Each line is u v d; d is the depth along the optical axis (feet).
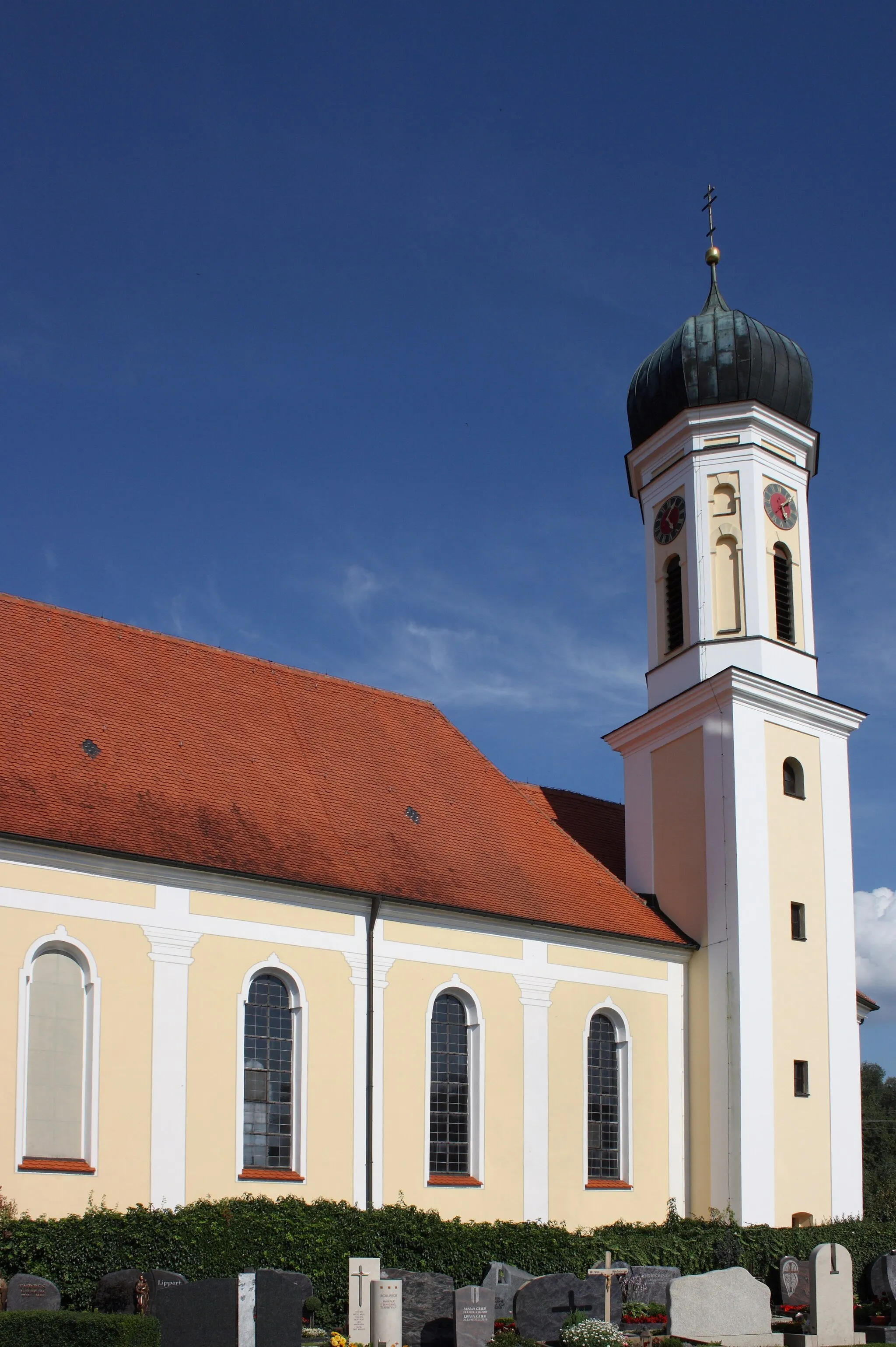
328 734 139.03
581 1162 130.21
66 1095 102.27
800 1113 138.51
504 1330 96.43
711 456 154.10
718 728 145.18
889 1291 112.37
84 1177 100.83
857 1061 144.56
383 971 120.78
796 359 156.97
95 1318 76.69
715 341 155.22
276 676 141.69
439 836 135.44
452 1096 124.06
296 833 122.31
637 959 139.54
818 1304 102.01
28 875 102.78
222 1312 83.46
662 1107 137.39
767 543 151.53
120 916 106.73
